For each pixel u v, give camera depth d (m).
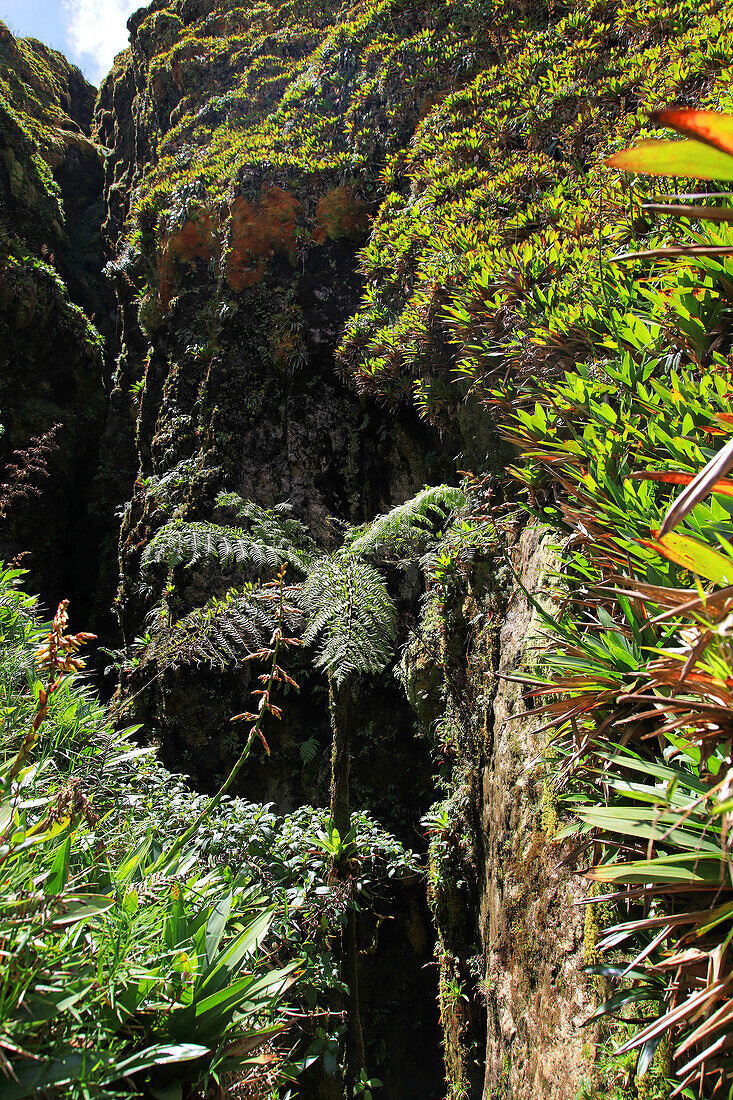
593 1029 1.98
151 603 8.04
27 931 1.31
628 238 3.42
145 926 1.52
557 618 2.48
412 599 5.88
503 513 4.16
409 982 5.36
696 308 2.26
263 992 1.66
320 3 12.78
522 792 3.09
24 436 10.36
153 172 10.99
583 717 1.80
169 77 13.45
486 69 7.37
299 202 8.10
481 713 4.11
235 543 3.43
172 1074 1.43
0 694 2.61
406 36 8.98
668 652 1.24
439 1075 5.05
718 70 4.34
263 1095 1.72
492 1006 3.15
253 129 9.98
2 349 10.52
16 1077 1.14
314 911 3.28
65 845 1.55
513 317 3.69
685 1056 1.52
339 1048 3.21
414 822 6.11
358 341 6.60
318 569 3.49
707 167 0.76
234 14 13.55
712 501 1.47
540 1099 2.27
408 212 6.55
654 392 2.19
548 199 4.50
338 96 9.18
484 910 3.71
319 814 4.08
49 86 16.98
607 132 5.07
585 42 6.22
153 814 2.97
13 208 12.05
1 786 1.67
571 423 2.54
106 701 8.72
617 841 1.71
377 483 6.95
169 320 9.34
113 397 12.20
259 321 7.98
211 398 8.03
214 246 8.85
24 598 3.97
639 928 1.27
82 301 13.10
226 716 6.79
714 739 1.18
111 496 11.43
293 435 7.45
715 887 1.23
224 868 2.47
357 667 3.25
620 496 1.87
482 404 4.35
